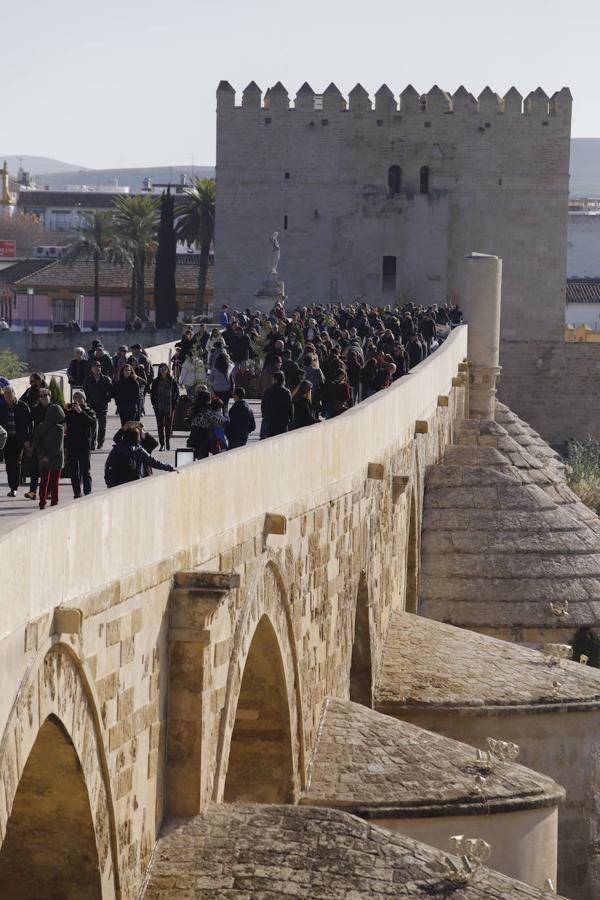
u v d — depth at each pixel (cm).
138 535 2475
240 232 17800
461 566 6606
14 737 1981
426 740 4012
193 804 2756
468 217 17825
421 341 9012
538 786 3962
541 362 18250
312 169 17688
